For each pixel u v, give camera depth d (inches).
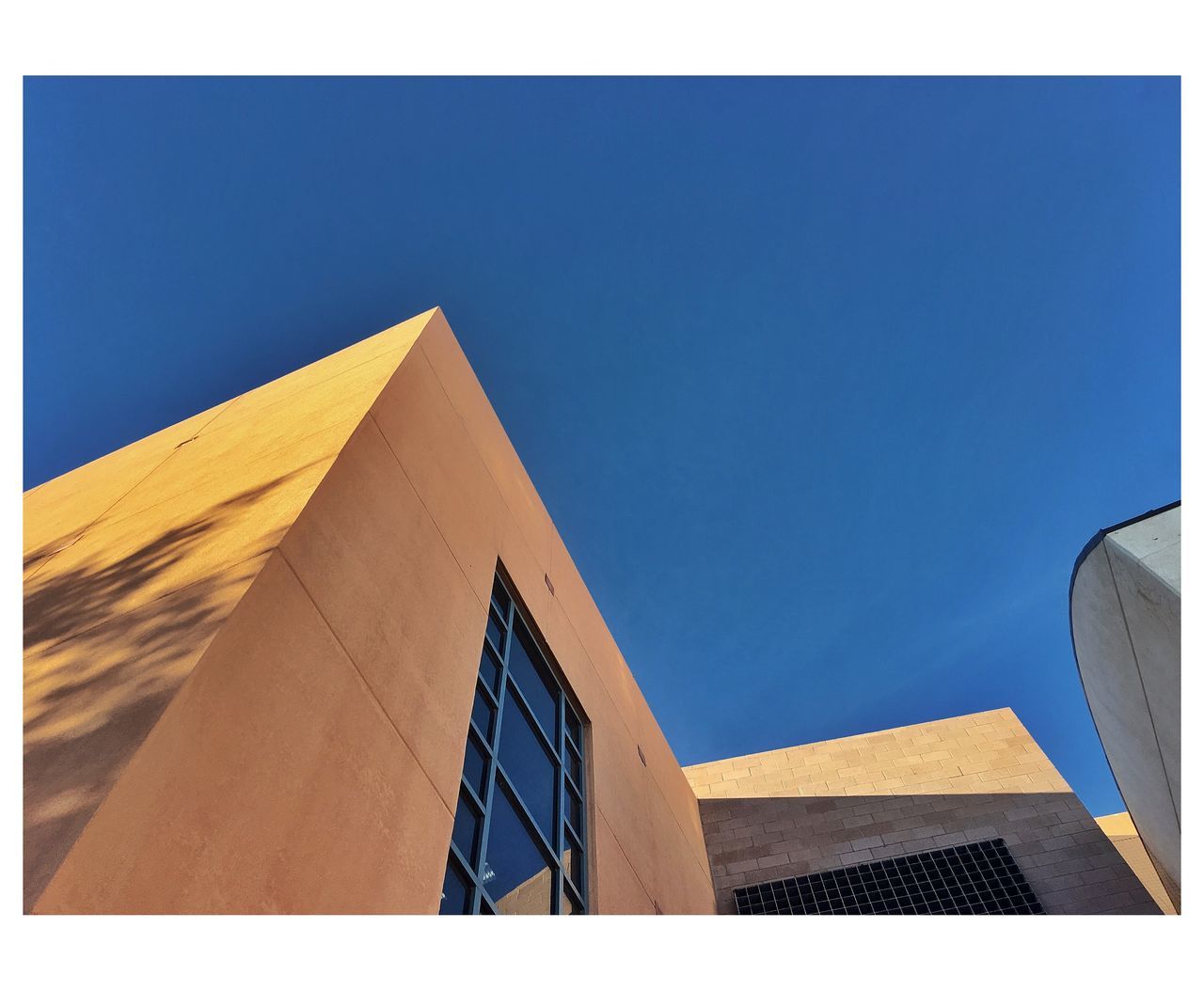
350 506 239.8
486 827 265.4
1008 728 703.7
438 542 295.4
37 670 191.8
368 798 195.5
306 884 163.9
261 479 253.3
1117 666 399.5
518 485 450.3
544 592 425.4
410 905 195.9
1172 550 336.8
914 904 575.5
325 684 196.1
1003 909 555.5
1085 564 388.5
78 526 316.2
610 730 456.4
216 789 152.8
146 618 192.1
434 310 401.7
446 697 255.6
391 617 240.2
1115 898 542.6
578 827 361.1
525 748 332.8
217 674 163.9
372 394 290.5
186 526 246.2
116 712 154.9
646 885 407.8
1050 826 602.2
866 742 725.3
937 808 639.8
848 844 630.5
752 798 691.4
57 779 141.7
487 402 447.2
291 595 195.9
